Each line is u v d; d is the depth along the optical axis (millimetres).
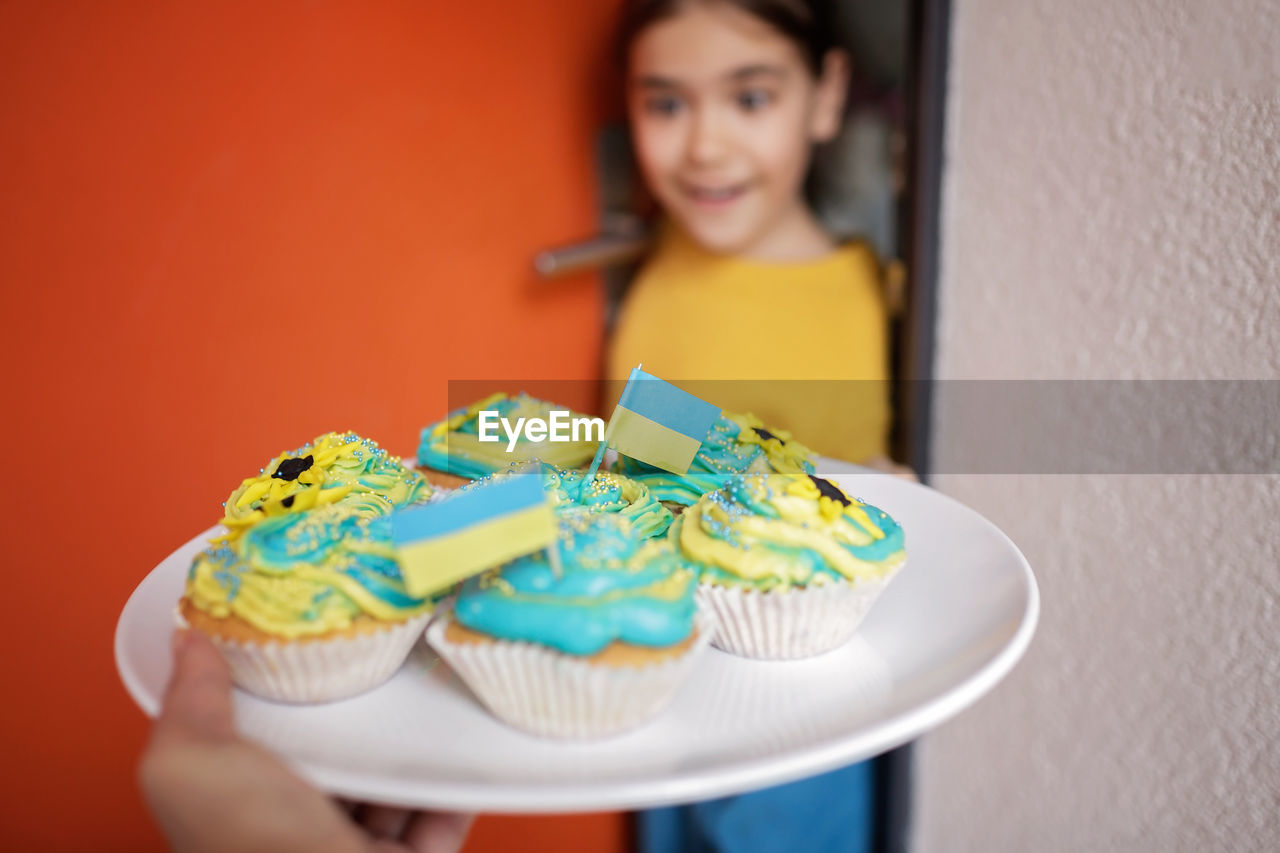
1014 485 468
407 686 315
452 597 317
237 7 467
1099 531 429
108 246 462
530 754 280
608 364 565
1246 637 378
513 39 521
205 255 484
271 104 484
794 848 523
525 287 562
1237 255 366
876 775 527
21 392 458
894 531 337
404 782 246
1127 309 407
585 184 541
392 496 356
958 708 272
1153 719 415
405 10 501
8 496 465
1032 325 451
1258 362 363
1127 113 396
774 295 521
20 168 440
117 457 482
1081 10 407
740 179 508
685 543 335
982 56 456
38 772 492
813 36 480
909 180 482
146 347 479
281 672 295
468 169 536
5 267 446
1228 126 363
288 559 304
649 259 544
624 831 559
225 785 222
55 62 439
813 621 314
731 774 246
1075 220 424
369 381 539
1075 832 454
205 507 507
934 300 496
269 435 518
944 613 330
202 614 304
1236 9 355
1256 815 384
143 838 508
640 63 507
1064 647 448
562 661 274
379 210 519
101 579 487
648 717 289
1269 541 365
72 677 489
